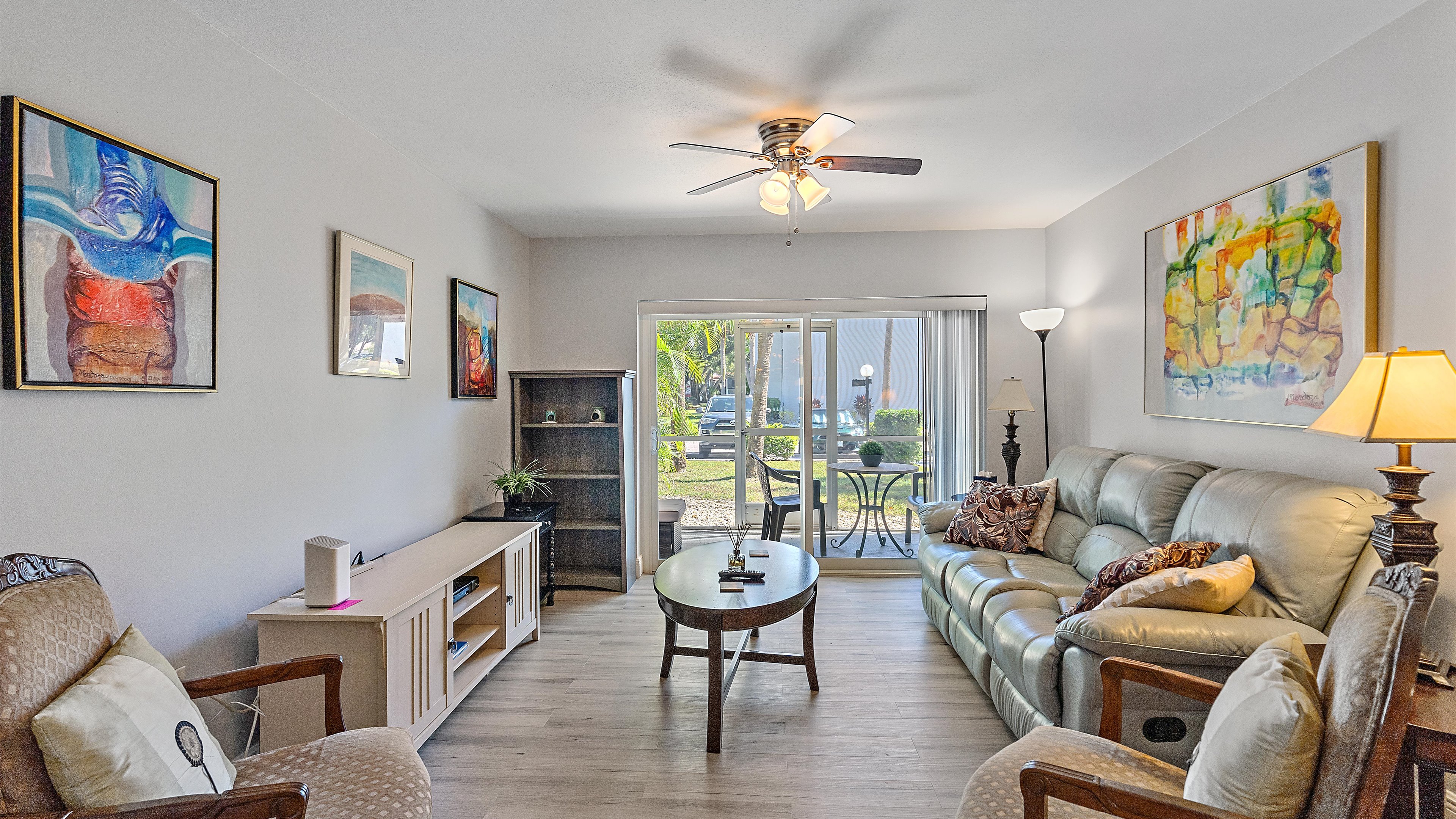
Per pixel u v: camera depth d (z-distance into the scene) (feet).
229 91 7.14
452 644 8.61
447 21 6.86
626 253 16.52
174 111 6.46
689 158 10.94
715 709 7.98
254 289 7.49
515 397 15.31
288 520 8.04
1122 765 5.19
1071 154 11.02
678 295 16.44
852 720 8.79
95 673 4.37
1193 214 10.27
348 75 8.00
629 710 9.07
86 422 5.63
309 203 8.43
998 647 8.46
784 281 16.34
